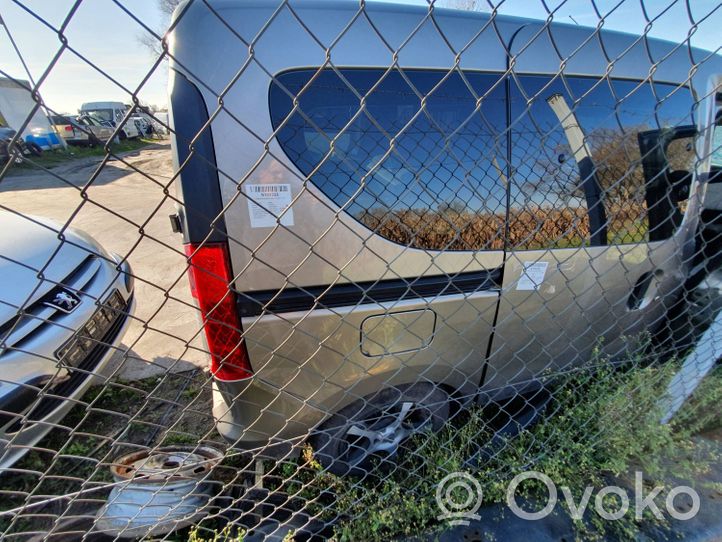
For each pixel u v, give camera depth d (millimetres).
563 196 1639
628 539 1501
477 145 1477
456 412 1753
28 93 733
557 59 1561
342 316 1425
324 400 1568
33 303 1797
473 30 1458
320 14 1296
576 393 1841
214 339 1351
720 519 1567
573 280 1740
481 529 1526
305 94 1287
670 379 1862
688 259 1847
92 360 2037
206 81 1203
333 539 1450
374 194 1389
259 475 1659
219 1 1229
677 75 1801
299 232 1332
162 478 1531
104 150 843
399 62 1365
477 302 1589
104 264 2320
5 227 2127
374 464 1762
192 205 1238
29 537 1610
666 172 1832
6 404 1619
